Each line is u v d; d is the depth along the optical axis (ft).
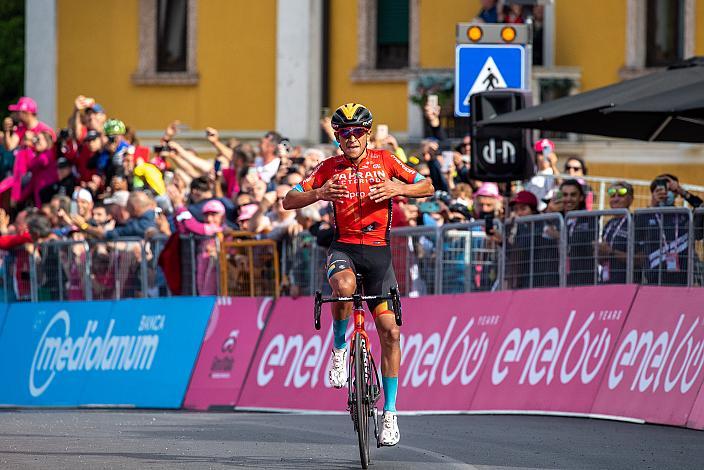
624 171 130.72
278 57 148.25
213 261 93.81
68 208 106.93
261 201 92.89
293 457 57.21
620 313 73.51
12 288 106.01
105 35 154.61
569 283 76.89
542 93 134.72
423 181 56.75
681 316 70.33
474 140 82.69
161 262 95.71
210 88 151.12
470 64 88.17
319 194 56.24
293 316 88.99
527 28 88.17
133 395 95.96
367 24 145.59
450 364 81.35
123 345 97.81
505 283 80.43
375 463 55.31
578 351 74.95
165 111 152.76
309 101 147.02
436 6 142.92
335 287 55.83
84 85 155.12
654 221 73.00
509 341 78.59
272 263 90.89
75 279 101.65
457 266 82.69
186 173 112.57
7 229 108.78
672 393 69.26
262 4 149.18
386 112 144.36
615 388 72.38
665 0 135.33
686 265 71.56
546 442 62.44
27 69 156.56
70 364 100.73
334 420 76.38
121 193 103.19
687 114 72.49
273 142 106.01
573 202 82.38
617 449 59.62
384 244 56.95
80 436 66.03
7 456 56.95
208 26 151.12
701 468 53.78
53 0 155.94
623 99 75.25
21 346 104.37
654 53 135.85
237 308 92.27
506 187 83.92
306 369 86.79
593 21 135.95
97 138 112.78
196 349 93.50
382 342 56.49
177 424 73.15
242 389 90.33
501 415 77.00
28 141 115.85
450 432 67.21
